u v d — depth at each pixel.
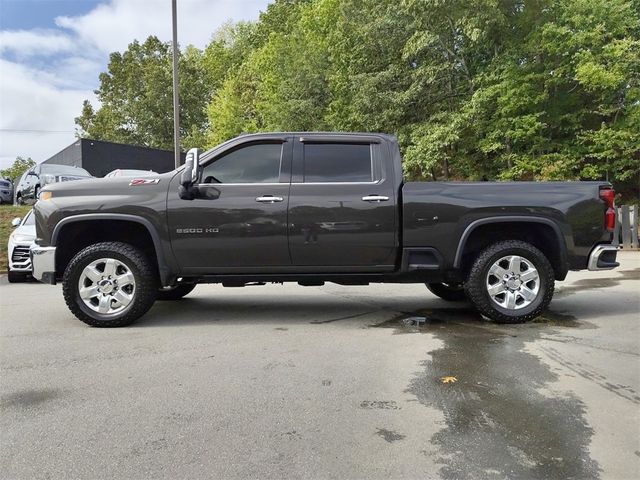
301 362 4.46
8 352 4.83
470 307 6.84
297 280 5.88
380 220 5.63
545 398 3.61
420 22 19.03
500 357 4.55
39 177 18.39
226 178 5.75
